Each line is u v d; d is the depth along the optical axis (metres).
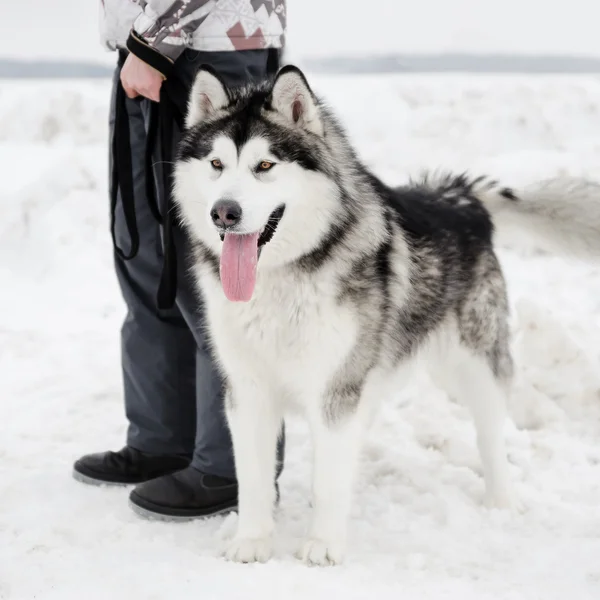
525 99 11.33
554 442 4.71
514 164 9.42
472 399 4.14
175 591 3.01
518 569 3.25
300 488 4.20
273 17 3.74
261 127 3.29
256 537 3.45
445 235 4.02
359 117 11.17
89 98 10.93
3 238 8.17
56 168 9.02
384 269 3.52
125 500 4.02
